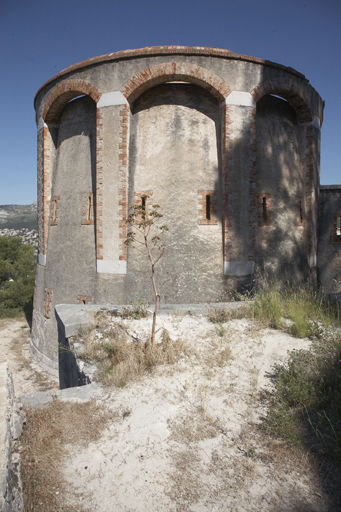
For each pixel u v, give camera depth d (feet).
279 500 8.34
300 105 38.88
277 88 35.09
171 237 33.45
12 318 65.77
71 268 37.42
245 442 10.37
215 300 33.32
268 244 36.52
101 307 22.21
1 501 6.76
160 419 11.69
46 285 41.16
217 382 13.73
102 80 33.81
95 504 8.43
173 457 9.98
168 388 13.50
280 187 37.76
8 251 92.12
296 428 10.46
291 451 9.79
